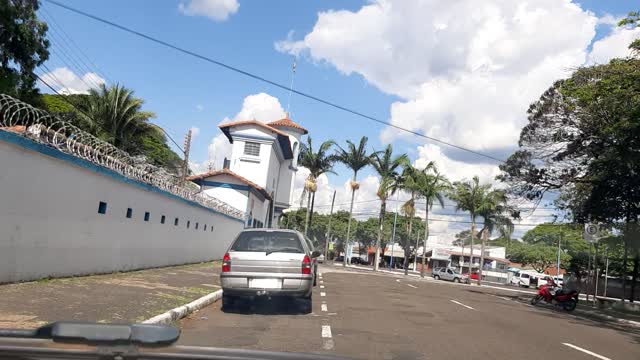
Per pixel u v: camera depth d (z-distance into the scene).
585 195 25.25
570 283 21.28
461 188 48.66
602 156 22.25
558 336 11.53
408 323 11.23
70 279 11.25
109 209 13.09
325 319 10.79
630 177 21.39
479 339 9.78
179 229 19.47
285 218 94.50
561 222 27.23
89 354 1.59
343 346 7.97
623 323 18.20
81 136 11.37
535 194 26.08
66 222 11.04
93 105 33.38
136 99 33.97
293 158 49.19
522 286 61.50
